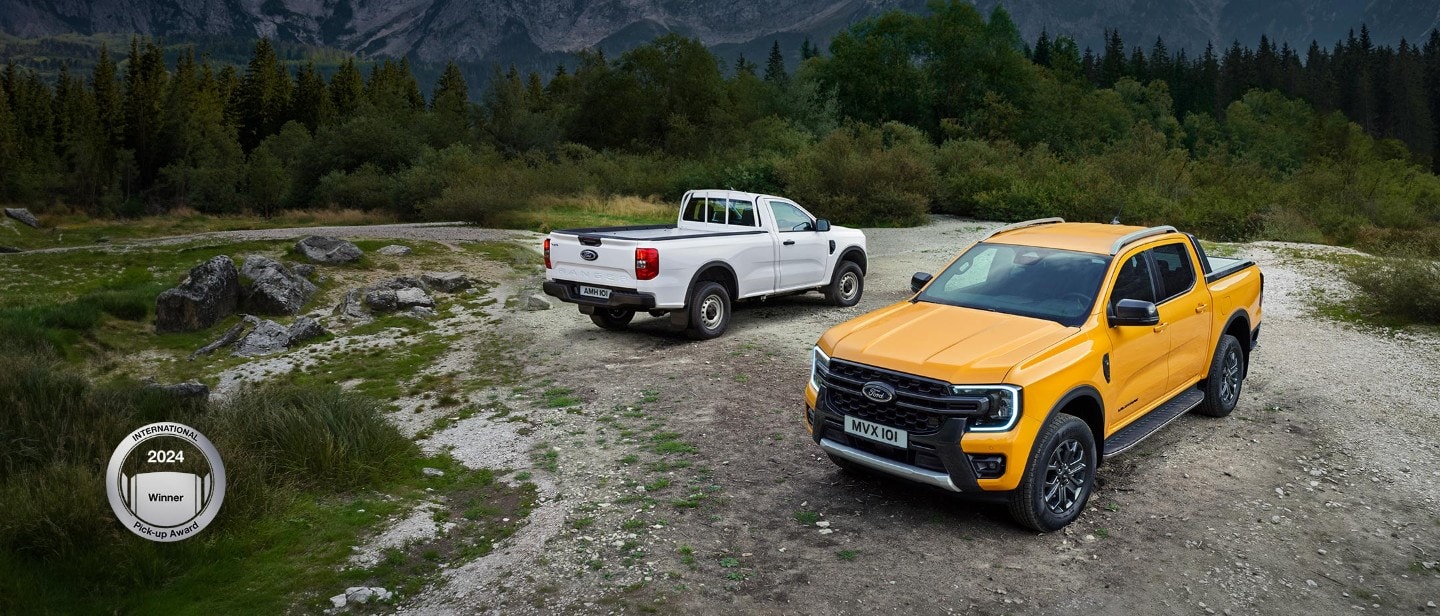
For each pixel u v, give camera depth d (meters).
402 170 48.75
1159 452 6.23
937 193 32.16
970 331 5.05
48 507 4.44
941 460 4.55
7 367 6.44
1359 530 4.95
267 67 120.94
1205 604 4.11
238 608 4.09
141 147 96.62
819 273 12.22
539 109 81.19
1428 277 10.72
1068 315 5.23
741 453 6.31
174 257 18.53
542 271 17.53
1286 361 8.91
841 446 5.01
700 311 10.28
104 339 11.74
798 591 4.19
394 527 5.10
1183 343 6.09
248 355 11.12
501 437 7.00
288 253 17.52
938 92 63.38
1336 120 91.62
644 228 12.01
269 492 5.25
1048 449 4.64
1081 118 64.88
